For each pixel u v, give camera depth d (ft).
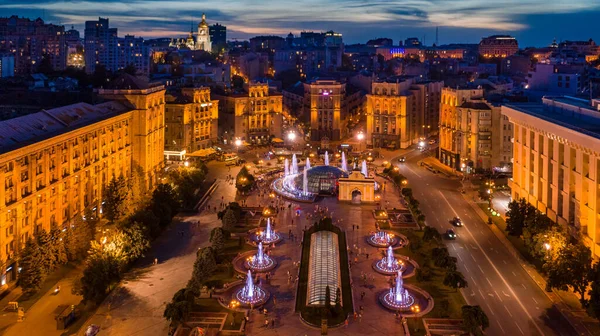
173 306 401.29
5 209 459.32
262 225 643.86
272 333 402.52
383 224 648.38
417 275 487.20
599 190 474.90
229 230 611.47
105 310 434.71
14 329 403.13
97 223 616.80
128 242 501.15
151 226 581.94
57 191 554.05
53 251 472.44
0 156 446.60
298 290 468.34
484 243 589.32
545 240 494.59
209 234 609.83
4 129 505.25
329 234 577.02
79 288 440.04
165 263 527.40
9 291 461.37
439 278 490.49
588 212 494.18
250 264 518.78
